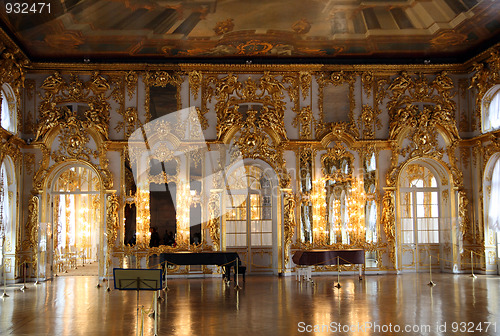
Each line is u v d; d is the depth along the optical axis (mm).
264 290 16000
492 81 19688
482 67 20062
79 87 20297
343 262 18234
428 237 21625
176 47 19156
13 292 16266
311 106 20875
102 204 20031
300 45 19219
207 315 11609
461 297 14086
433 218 21703
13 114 19359
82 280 19766
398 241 20594
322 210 20516
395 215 20641
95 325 10602
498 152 19562
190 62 20531
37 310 12570
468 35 18297
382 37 18453
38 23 16312
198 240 19875
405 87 21016
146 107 20375
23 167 20078
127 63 20312
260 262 20781
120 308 12805
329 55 20547
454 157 21031
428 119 20891
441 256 21531
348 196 20703
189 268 20141
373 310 12062
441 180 21625
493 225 19938
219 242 19812
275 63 20734
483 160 20438
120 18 16125
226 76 20734
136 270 9422
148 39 18172
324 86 20953
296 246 20406
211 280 19203
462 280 18375
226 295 14961
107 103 20375
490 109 20234
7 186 19250
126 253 19797
